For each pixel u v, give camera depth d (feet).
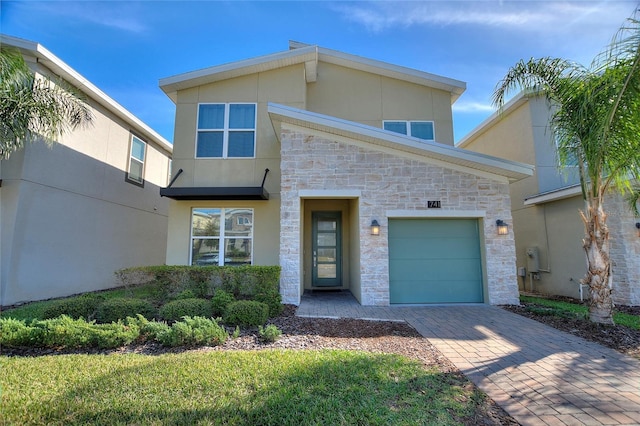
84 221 35.45
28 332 15.87
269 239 32.58
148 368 13.08
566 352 16.10
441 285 28.71
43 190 30.37
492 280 28.09
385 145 28.68
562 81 21.62
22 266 28.17
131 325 17.28
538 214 36.99
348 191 28.55
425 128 37.40
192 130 33.53
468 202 28.76
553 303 29.12
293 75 34.63
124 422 9.35
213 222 33.09
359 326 20.79
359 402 10.65
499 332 19.63
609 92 18.57
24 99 22.43
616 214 28.76
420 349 16.53
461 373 13.50
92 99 36.76
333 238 38.06
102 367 13.33
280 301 23.99
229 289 25.76
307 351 15.55
